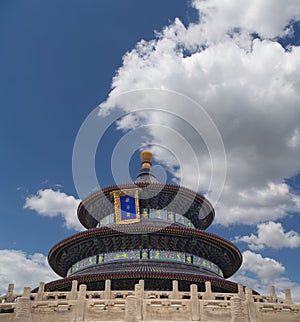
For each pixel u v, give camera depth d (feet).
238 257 202.18
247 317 121.29
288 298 154.51
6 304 125.70
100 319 119.34
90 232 184.44
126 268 170.91
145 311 118.83
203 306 121.19
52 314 121.70
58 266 212.64
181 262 182.91
